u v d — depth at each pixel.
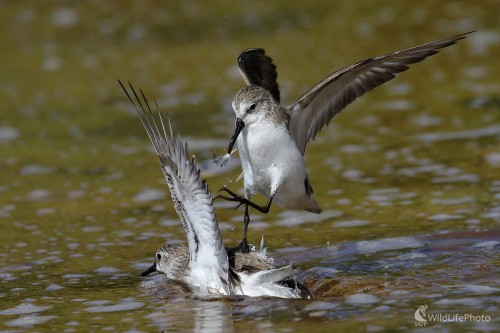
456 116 18.92
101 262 11.82
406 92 21.28
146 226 13.58
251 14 28.61
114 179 16.41
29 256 12.18
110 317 9.45
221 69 23.69
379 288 9.89
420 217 13.06
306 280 10.40
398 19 26.94
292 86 21.20
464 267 10.54
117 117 20.66
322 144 17.77
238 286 10.03
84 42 26.84
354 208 13.81
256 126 10.52
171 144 9.35
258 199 14.77
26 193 15.65
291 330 8.66
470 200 13.70
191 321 9.16
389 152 16.88
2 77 24.12
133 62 24.92
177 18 28.56
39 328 9.19
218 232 9.72
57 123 20.44
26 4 30.11
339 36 25.70
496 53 23.69
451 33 25.06
